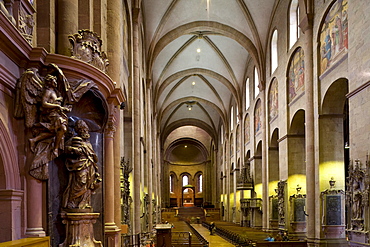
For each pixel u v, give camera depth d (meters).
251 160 30.00
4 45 4.87
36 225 5.43
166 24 25.27
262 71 25.70
